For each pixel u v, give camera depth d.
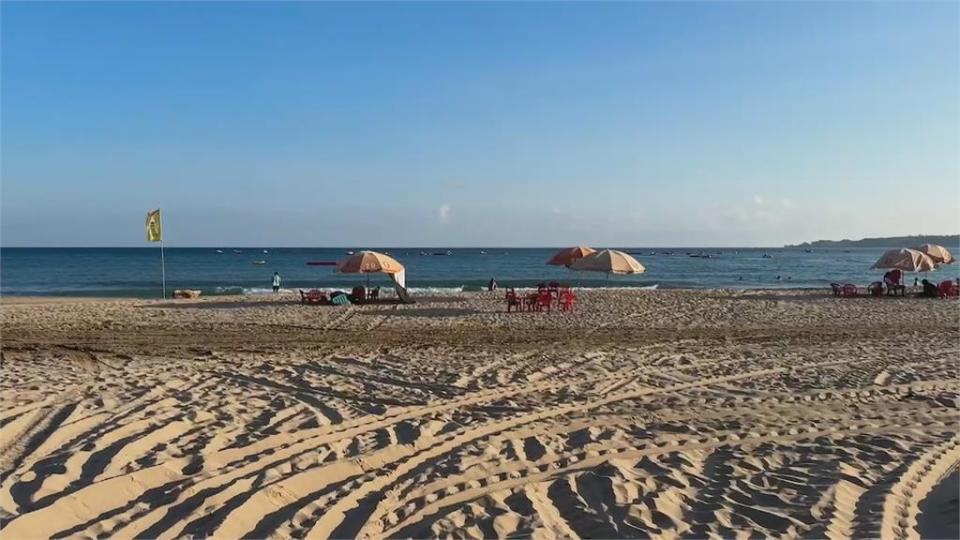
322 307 20.34
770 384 8.76
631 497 4.73
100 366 9.99
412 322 16.64
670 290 29.70
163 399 7.50
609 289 30.72
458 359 10.55
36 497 4.43
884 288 27.12
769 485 5.02
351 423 6.63
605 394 8.07
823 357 10.86
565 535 4.09
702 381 8.89
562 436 6.32
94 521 4.14
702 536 4.07
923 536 4.12
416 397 7.84
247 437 6.05
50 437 5.87
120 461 5.24
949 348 11.96
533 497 4.72
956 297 24.25
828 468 5.38
